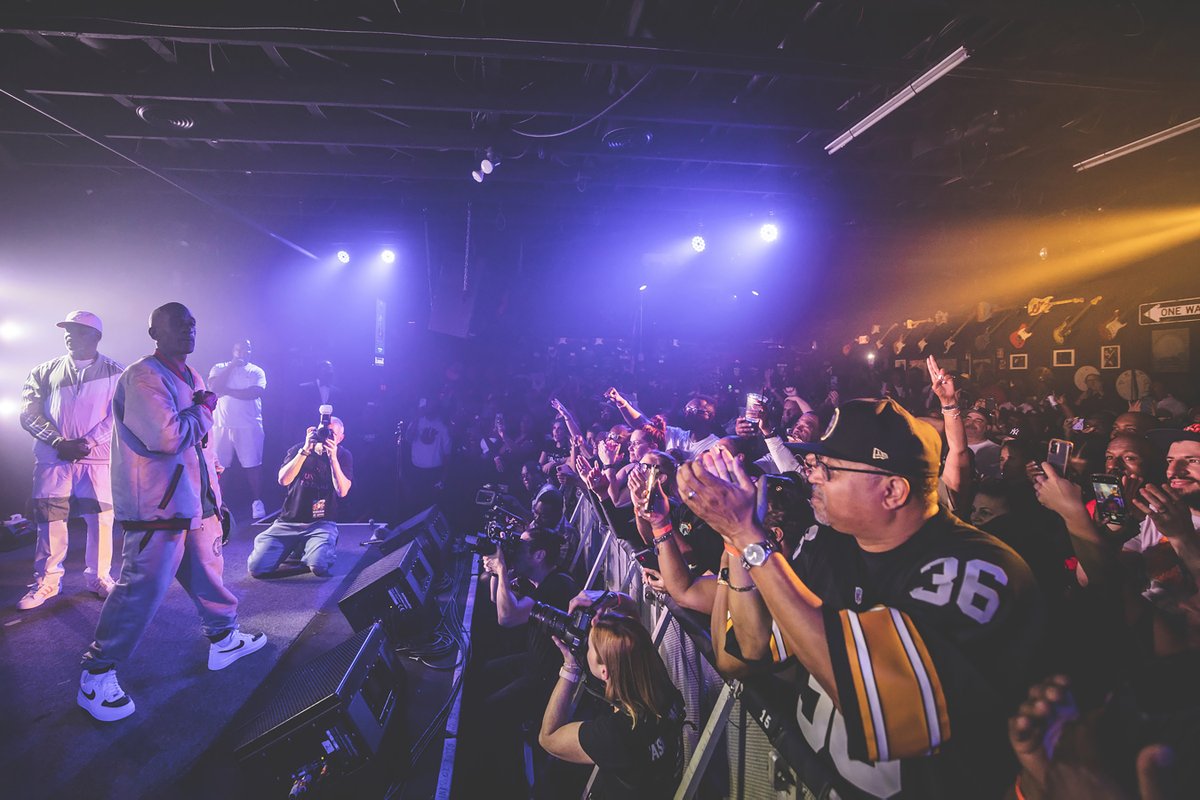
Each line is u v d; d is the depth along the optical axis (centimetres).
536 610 231
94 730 288
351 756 241
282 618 432
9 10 380
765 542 119
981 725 106
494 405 1030
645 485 212
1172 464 255
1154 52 475
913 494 126
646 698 192
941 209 973
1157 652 186
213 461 349
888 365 1409
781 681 151
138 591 300
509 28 414
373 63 519
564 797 266
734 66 455
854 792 118
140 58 496
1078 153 735
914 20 462
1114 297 1068
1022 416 493
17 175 730
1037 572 281
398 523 766
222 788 252
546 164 761
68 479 439
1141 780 90
